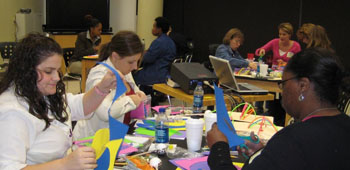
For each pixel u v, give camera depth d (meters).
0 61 5.68
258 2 6.39
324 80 1.06
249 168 1.05
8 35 6.40
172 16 7.71
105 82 1.61
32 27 6.88
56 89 1.39
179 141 1.90
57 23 7.21
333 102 1.10
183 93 2.96
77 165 1.17
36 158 1.31
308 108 1.11
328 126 1.05
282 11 6.11
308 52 1.12
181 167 1.53
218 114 1.36
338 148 1.01
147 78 4.53
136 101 2.18
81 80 5.21
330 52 1.11
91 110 1.67
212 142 1.31
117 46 2.12
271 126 2.17
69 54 5.44
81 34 5.64
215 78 2.95
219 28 7.02
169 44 4.61
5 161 1.14
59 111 1.41
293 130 1.06
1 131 1.18
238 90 2.98
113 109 2.03
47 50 1.25
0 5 6.05
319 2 5.65
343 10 5.40
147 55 4.50
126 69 2.19
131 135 1.95
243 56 6.73
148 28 7.35
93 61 4.92
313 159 1.00
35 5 7.46
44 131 1.33
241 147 1.63
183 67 3.07
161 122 1.98
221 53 4.58
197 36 7.40
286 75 1.15
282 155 1.02
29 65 1.23
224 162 1.21
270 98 3.04
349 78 1.08
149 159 1.59
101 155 1.28
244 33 6.66
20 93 1.24
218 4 6.96
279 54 4.73
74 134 2.19
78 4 7.38
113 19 8.14
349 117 1.11
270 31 6.32
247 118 2.32
